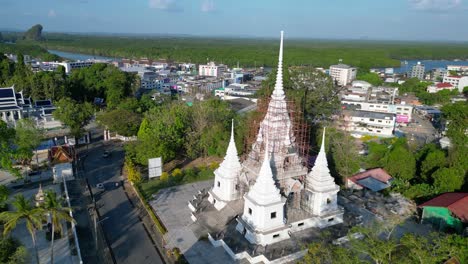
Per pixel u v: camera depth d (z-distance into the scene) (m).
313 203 57.59
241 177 59.44
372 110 152.38
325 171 57.56
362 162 91.12
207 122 99.69
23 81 144.62
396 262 43.06
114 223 62.88
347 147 83.38
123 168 88.06
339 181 81.88
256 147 59.97
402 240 45.75
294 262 50.19
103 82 162.62
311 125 100.50
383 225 55.72
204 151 96.31
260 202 51.25
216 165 86.94
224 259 51.59
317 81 108.69
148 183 79.12
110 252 54.72
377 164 87.69
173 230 59.62
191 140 93.50
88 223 62.62
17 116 122.81
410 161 80.06
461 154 75.81
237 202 60.59
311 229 56.81
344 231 56.78
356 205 68.38
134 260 53.09
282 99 57.62
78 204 69.19
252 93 182.50
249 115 99.31
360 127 131.25
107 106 151.00
